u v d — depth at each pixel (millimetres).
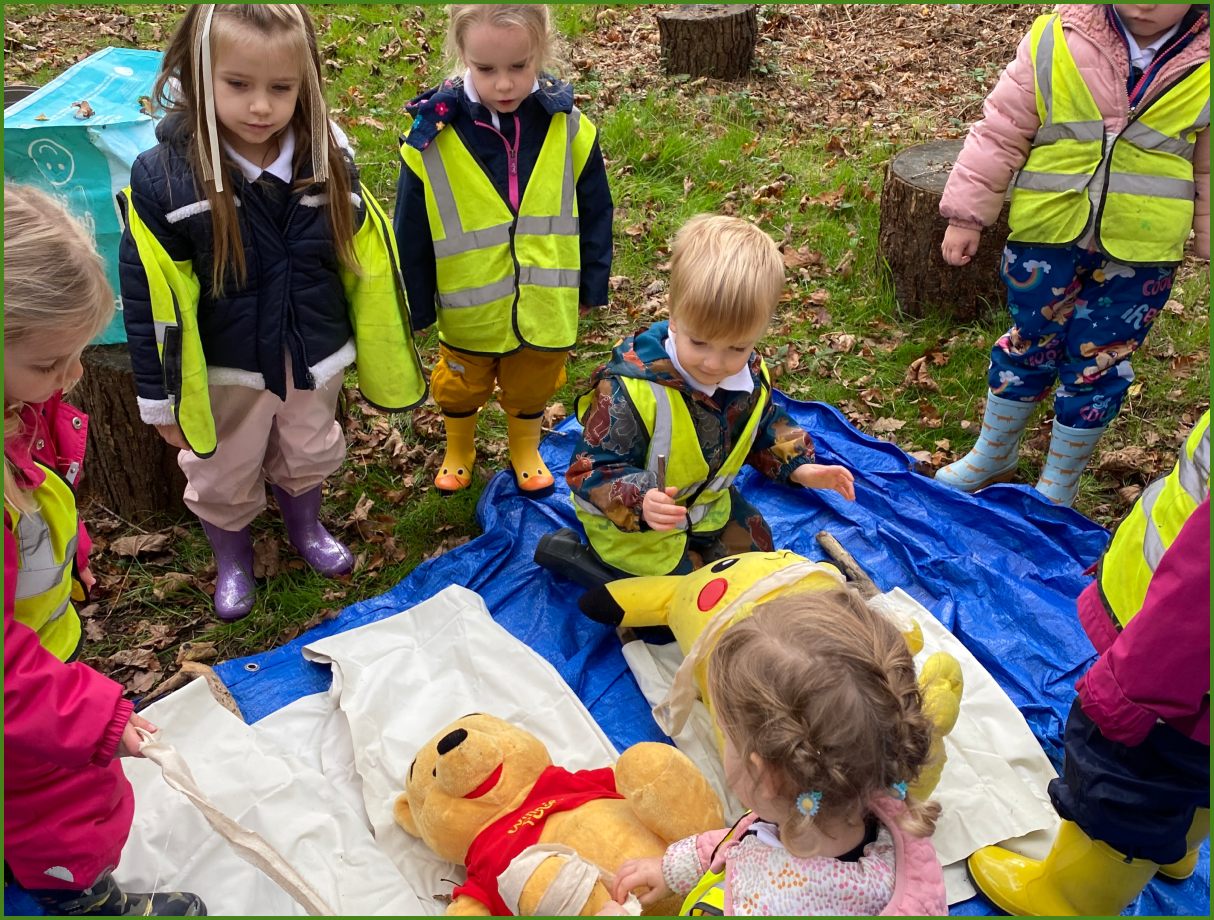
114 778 1954
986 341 4250
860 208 5285
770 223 5219
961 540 3188
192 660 2865
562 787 2168
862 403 4008
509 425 3391
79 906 2016
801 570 2361
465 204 2869
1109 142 2824
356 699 2529
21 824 1842
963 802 2322
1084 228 2895
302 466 2914
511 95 2725
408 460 3664
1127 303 2986
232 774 2369
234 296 2549
